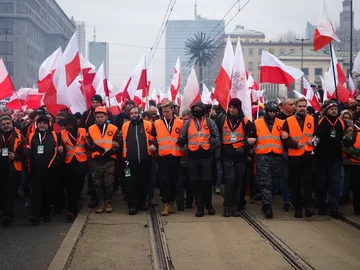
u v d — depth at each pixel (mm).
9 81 12469
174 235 8492
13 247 7945
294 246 7711
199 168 9891
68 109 11750
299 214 9664
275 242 7906
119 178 13312
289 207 10406
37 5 76250
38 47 78250
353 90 17016
